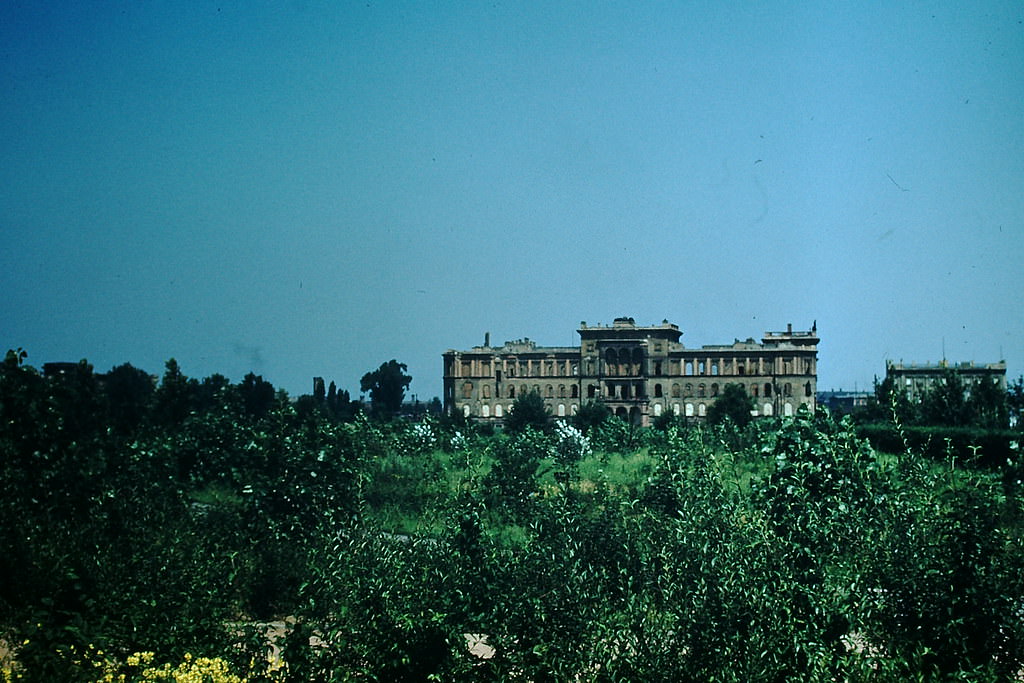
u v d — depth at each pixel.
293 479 31.83
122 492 31.59
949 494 19.19
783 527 19.75
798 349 150.38
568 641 18.12
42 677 18.09
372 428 59.88
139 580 21.88
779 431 31.39
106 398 56.44
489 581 19.45
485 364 164.12
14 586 23.70
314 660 18.61
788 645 16.97
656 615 18.03
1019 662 17.86
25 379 31.95
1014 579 18.09
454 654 18.59
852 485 22.48
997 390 62.03
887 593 18.58
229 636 19.98
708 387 153.62
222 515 30.97
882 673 17.08
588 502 26.66
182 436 49.88
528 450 49.53
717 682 16.55
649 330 155.12
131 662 17.53
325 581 19.95
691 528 19.12
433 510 25.53
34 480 30.27
